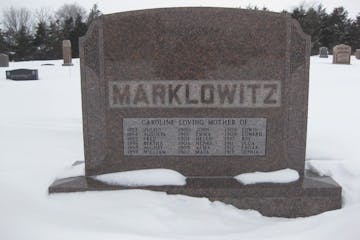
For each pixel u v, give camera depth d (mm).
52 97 5742
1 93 6184
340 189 1961
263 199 1968
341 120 3861
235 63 2057
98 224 1707
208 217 1821
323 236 1604
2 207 1833
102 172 2145
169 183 2025
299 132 2109
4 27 30516
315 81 7504
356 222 1656
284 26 2027
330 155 2744
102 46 2047
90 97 2090
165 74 2066
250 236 1634
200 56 2051
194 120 2102
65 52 12758
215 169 2135
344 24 22094
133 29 2035
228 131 2107
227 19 2025
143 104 2092
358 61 13891
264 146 2119
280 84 2070
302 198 1965
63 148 2998
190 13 2021
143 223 1721
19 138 3268
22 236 1606
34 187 2061
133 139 2119
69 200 1920
